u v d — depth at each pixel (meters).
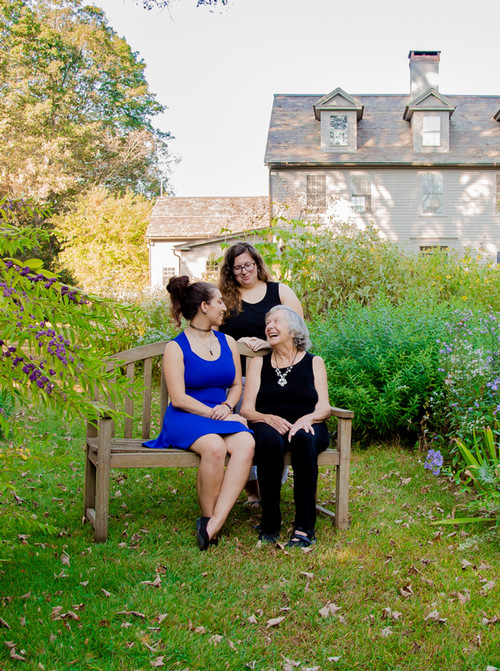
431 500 3.99
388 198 21.69
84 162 30.83
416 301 6.54
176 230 25.58
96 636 2.30
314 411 3.56
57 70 29.17
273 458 3.30
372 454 5.12
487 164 21.36
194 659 2.22
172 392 3.44
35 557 2.93
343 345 5.42
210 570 2.93
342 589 2.79
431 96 21.86
